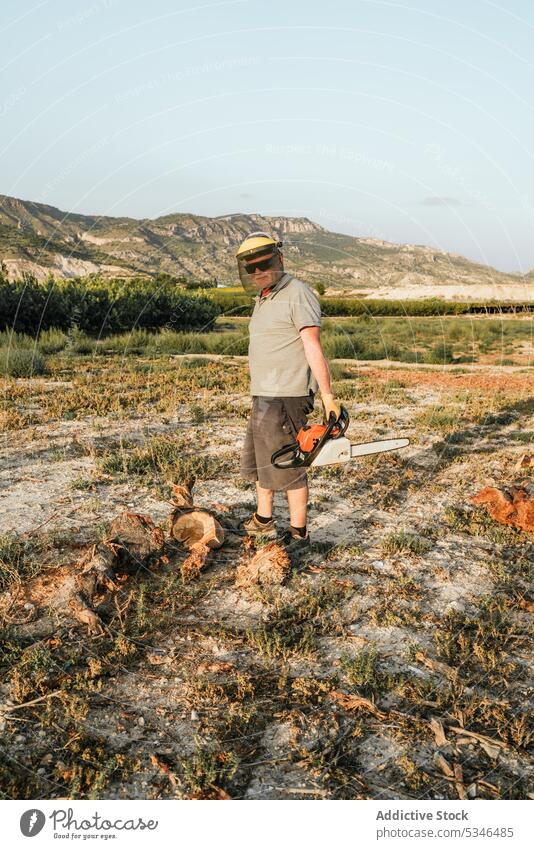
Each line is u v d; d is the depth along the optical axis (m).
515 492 4.36
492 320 30.19
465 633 2.89
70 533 3.79
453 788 2.00
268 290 3.24
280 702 2.38
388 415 8.05
